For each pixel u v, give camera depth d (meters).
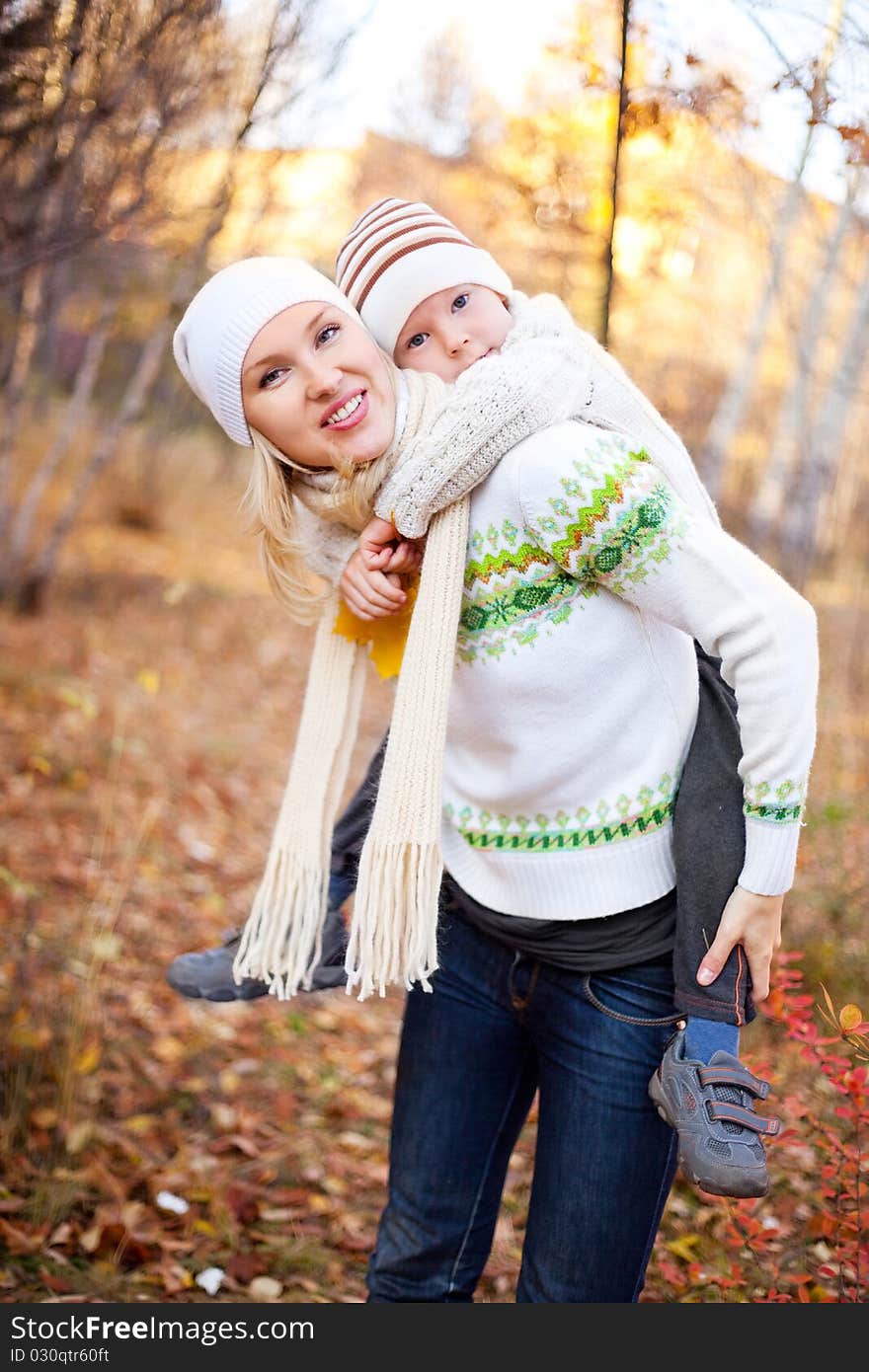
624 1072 1.59
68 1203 2.57
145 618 9.66
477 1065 1.77
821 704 6.56
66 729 6.18
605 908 1.56
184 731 6.86
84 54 2.49
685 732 1.56
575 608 1.51
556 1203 1.61
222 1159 2.92
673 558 1.42
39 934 3.72
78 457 13.38
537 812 1.61
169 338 8.17
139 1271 2.44
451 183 5.61
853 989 3.08
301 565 1.76
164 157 3.04
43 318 5.48
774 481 8.66
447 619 1.52
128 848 4.79
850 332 5.20
